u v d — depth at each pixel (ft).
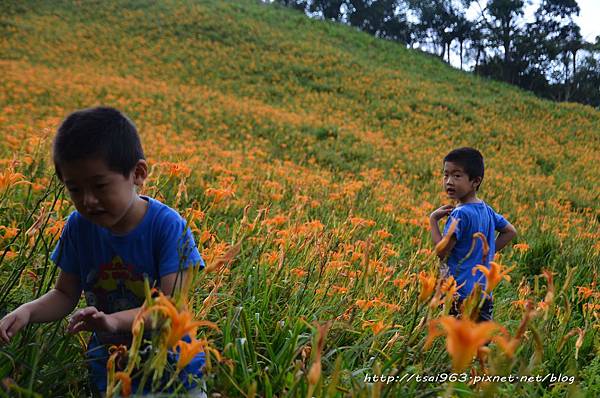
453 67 124.36
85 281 5.93
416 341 7.00
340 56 100.94
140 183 5.40
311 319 7.82
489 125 69.00
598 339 8.90
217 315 7.51
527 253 17.44
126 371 3.73
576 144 66.23
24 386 5.15
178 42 95.40
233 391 5.90
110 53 84.23
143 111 48.65
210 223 12.62
